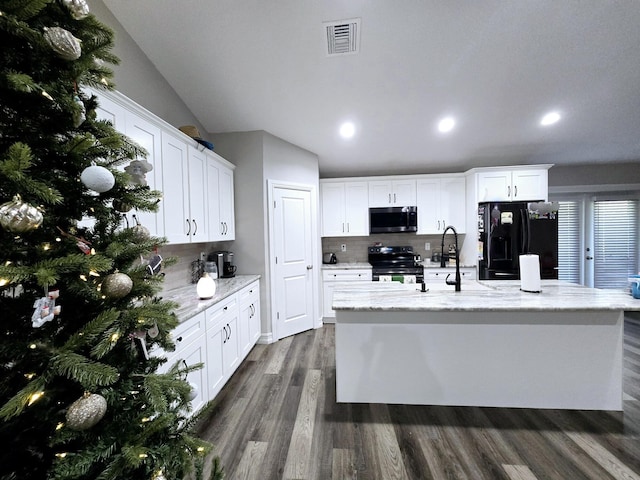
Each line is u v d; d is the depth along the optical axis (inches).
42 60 26.6
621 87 101.7
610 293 86.3
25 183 23.9
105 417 31.3
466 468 59.9
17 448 28.1
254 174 131.2
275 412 79.6
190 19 74.8
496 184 155.1
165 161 78.0
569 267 183.3
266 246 132.6
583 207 180.9
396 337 81.7
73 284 27.9
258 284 129.3
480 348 79.7
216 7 71.5
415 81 98.6
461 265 157.3
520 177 153.6
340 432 71.2
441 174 168.9
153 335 37.2
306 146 146.4
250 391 90.7
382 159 164.6
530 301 77.7
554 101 110.0
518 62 90.1
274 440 68.8
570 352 77.0
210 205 105.1
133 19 74.7
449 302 78.7
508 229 147.5
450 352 80.6
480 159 165.5
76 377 25.2
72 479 26.6
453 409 79.7
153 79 90.7
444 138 138.9
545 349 77.7
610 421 72.9
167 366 60.6
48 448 29.6
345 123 124.7
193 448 34.9
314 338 139.6
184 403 37.8
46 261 25.4
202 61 89.4
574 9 73.0
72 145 28.2
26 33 24.3
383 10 72.3
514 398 79.3
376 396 82.8
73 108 28.0
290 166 143.0
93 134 32.6
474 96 106.7
